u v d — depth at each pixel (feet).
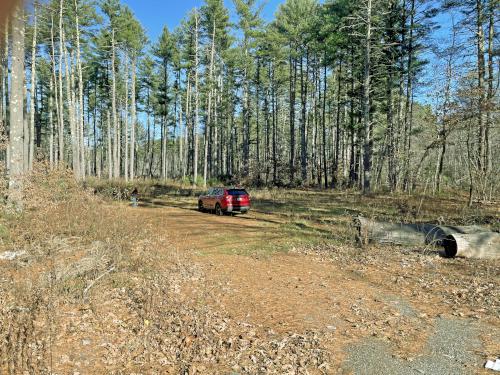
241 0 121.60
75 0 100.68
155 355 17.44
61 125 104.37
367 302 23.95
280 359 16.98
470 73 57.41
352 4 84.94
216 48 127.24
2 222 34.37
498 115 56.90
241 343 18.42
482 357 16.88
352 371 15.90
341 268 31.76
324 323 20.79
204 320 20.84
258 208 68.28
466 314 21.81
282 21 120.78
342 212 58.95
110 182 106.73
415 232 39.60
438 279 28.14
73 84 115.96
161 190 100.68
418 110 90.43
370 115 94.27
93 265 26.25
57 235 34.17
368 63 77.77
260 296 24.89
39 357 16.34
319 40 104.83
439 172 78.95
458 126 57.77
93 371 15.89
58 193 40.65
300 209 64.23
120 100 172.35
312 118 145.79
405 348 17.90
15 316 19.06
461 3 66.95
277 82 139.85
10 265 26.07
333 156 136.05
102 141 201.57
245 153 129.90
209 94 113.70
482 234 34.65
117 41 129.70
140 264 29.17
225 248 38.14
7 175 39.19
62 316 20.12
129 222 40.01
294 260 34.22
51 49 117.60
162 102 155.63
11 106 39.83
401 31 84.99
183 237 42.60
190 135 184.34
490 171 63.57
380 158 98.48
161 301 22.94
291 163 119.44
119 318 20.92
